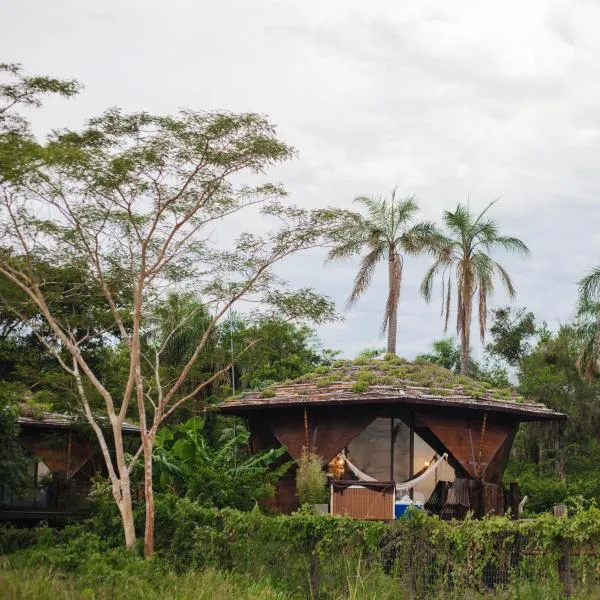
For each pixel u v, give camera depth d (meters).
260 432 27.11
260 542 17.61
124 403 20.09
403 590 15.67
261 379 38.88
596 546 14.96
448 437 24.75
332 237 22.05
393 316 44.75
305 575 16.77
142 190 20.14
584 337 38.91
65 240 21.12
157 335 26.23
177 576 17.39
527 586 14.95
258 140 20.00
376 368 26.69
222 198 21.41
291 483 25.94
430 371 26.86
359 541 16.42
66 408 23.84
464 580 15.39
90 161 19.06
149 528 19.16
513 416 26.11
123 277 22.48
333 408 25.09
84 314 23.31
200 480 23.48
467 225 47.16
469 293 46.50
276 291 22.36
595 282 37.97
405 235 45.16
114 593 15.41
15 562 17.98
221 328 34.41
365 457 26.45
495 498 24.81
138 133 19.72
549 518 15.27
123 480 19.84
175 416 32.28
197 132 19.67
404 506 23.27
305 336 46.31
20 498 24.09
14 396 22.83
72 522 24.25
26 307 22.23
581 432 44.62
